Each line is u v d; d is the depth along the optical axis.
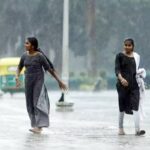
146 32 88.50
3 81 73.25
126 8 123.50
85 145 22.08
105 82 115.50
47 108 26.91
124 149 20.94
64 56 46.91
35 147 21.38
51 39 126.12
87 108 47.22
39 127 26.66
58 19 124.69
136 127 26.03
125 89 25.97
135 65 26.22
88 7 126.12
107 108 47.31
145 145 22.16
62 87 27.58
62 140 23.72
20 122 32.41
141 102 26.64
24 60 27.34
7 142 22.89
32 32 132.50
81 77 123.75
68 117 37.06
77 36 131.62
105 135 25.83
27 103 27.14
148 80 27.98
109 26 128.38
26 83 27.16
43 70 27.19
